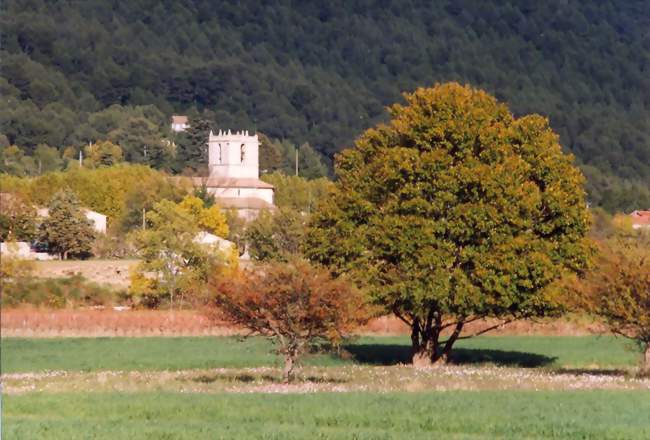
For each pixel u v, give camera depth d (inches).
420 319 7322.8
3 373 6274.6
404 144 7377.0
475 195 7027.6
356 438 3786.9
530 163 7293.3
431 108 7263.8
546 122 7406.5
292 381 5880.9
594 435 3961.6
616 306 6343.5
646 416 4441.4
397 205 7140.8
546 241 7106.3
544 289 6958.7
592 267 7160.4
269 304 5846.5
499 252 6934.1
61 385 5615.2
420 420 4252.0
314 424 4190.5
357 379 6033.5
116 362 6993.1
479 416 4357.8
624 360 7426.2
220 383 5743.1
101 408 4579.2
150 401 4810.5
